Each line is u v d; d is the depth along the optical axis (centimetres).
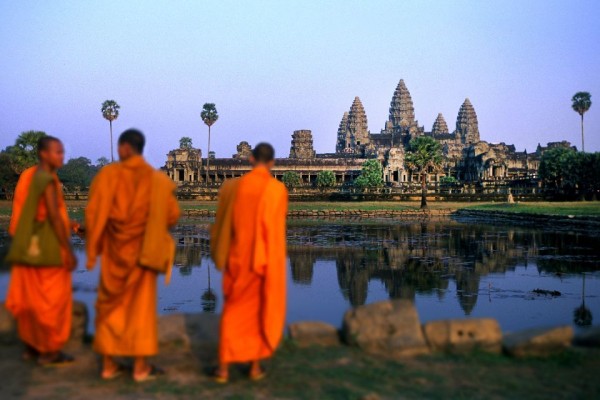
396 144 19638
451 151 18775
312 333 755
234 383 620
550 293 2136
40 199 632
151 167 621
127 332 602
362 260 3209
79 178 14288
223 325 620
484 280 2475
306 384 618
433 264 3014
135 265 603
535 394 596
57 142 651
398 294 2138
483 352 717
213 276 2570
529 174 13550
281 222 626
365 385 616
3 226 5781
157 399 577
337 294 2139
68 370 655
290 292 2181
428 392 599
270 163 645
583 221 5153
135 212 602
